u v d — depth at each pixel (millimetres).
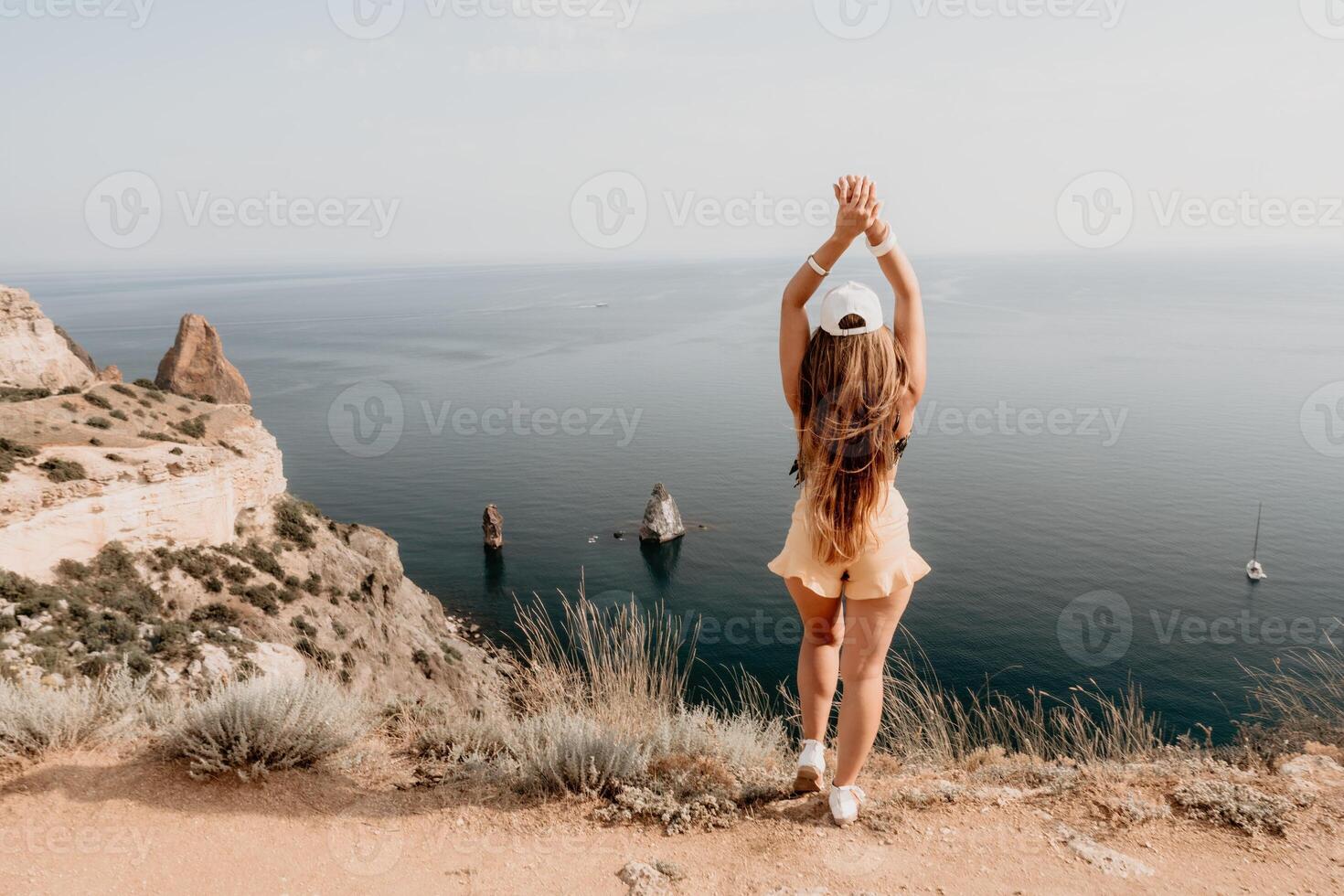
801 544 2840
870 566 2742
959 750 4348
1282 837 2637
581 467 105688
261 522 39812
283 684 3748
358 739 3832
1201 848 2590
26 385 52562
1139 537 73812
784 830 2807
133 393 38906
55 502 28312
